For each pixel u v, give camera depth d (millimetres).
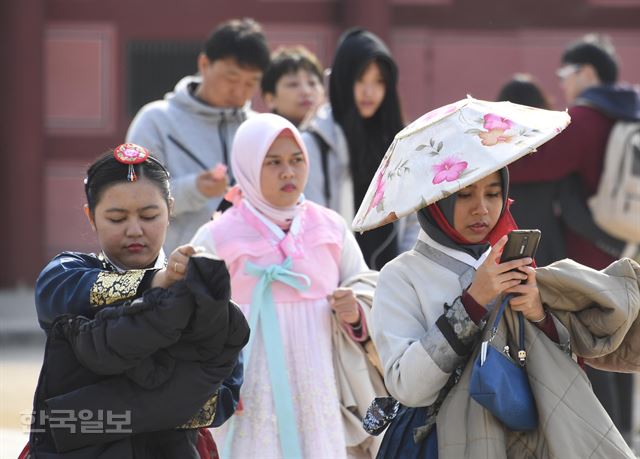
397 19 62312
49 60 61719
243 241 15344
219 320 10055
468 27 62562
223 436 14617
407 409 11984
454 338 11148
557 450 10812
